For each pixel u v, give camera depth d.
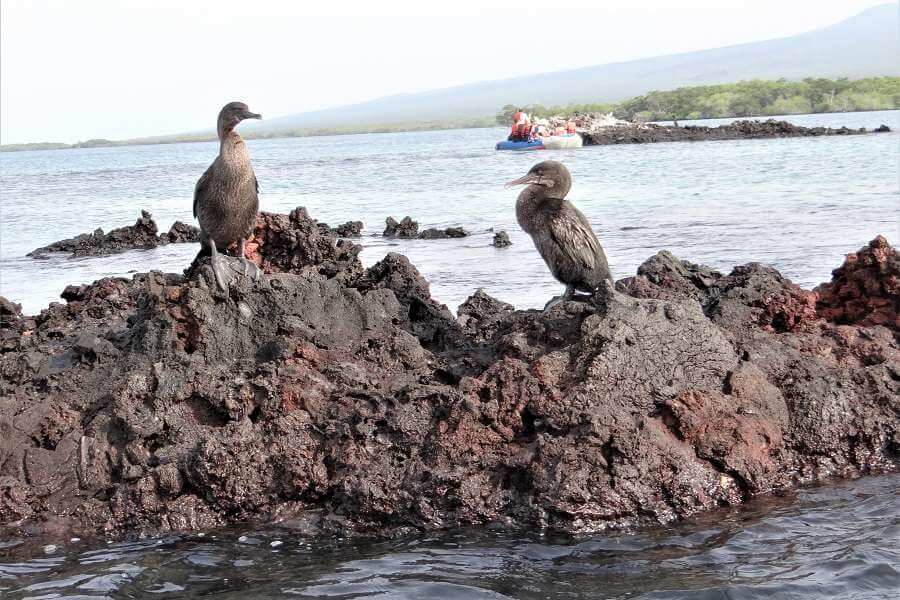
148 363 5.78
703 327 5.57
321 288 5.89
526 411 5.45
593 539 5.23
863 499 5.39
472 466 5.38
